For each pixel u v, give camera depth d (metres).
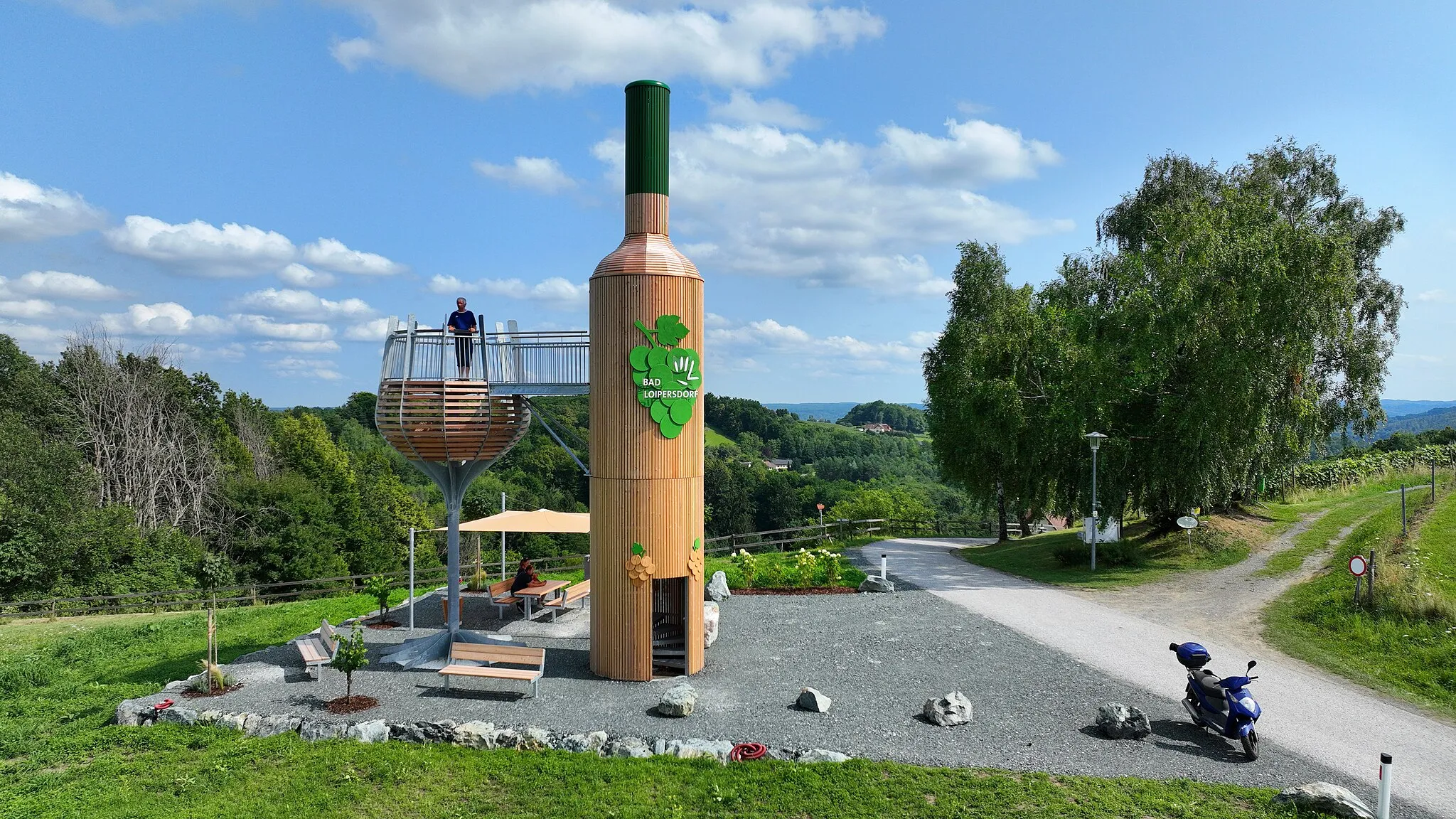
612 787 8.76
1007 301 30.52
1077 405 21.95
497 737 9.97
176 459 39.38
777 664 13.14
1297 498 29.84
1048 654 13.47
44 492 29.62
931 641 14.40
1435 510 20.84
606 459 12.50
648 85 12.75
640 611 12.30
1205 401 20.28
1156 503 23.91
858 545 30.56
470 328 14.04
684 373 12.54
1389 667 12.31
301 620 18.52
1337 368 26.48
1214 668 12.59
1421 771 8.84
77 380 38.56
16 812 8.53
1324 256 20.64
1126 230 29.34
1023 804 8.05
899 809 8.06
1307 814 7.65
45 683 14.46
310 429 52.31
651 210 12.78
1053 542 28.19
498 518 17.48
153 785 9.15
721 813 8.16
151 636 18.02
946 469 31.92
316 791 8.85
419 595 20.78
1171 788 8.35
